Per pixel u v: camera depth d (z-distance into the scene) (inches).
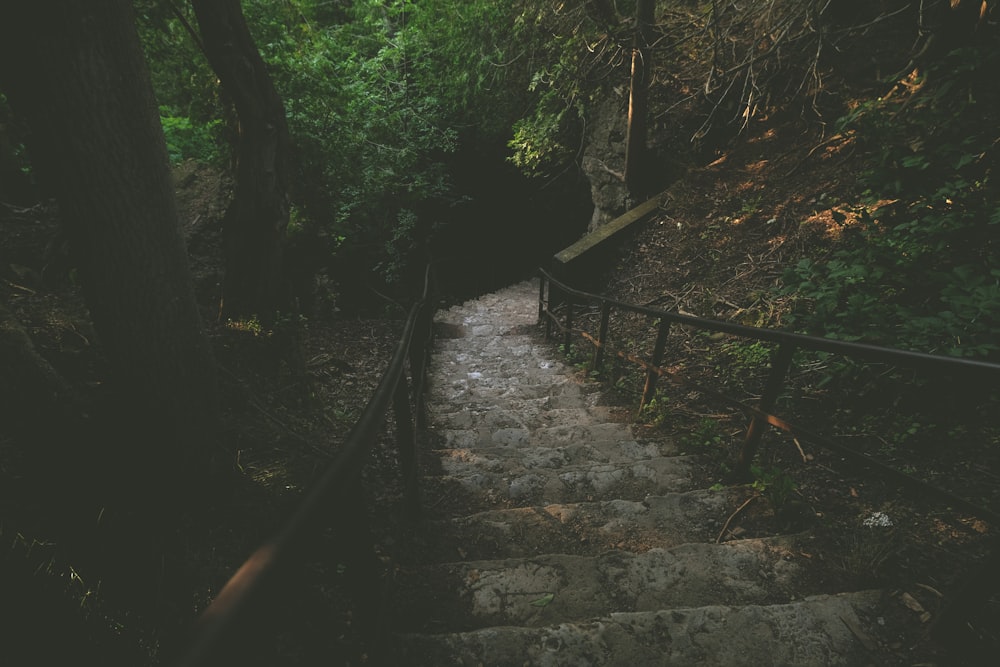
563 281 356.2
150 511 96.4
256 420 150.9
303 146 278.5
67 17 80.0
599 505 129.5
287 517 41.9
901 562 99.3
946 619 80.9
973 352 128.3
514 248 646.5
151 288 96.2
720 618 87.2
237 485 116.0
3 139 193.5
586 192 537.0
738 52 328.5
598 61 341.1
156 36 225.1
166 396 101.7
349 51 418.3
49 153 85.1
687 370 221.9
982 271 143.5
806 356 185.0
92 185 87.2
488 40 402.3
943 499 84.4
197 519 103.3
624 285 341.4
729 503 127.8
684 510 126.9
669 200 359.9
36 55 79.5
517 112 450.6
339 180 309.7
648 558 105.7
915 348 140.9
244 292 207.9
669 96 374.0
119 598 79.8
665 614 88.2
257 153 190.4
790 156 317.1
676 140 373.4
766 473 134.4
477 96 437.1
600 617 91.2
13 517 85.6
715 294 275.0
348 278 424.5
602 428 185.2
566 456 165.2
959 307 136.0
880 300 165.9
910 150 183.8
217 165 294.4
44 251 181.8
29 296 158.1
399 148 430.6
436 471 158.7
